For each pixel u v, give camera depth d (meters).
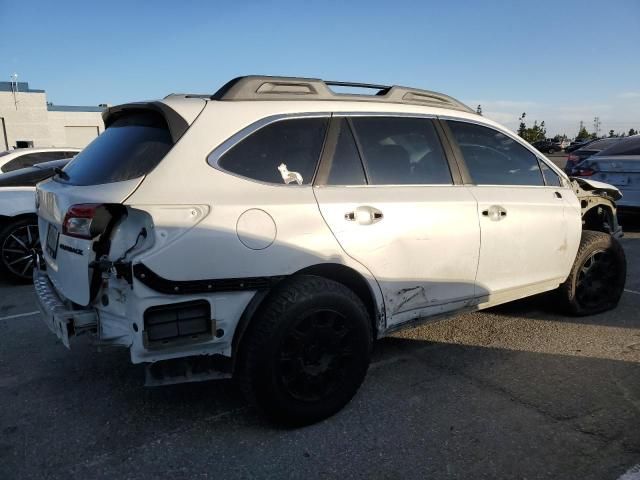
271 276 2.76
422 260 3.32
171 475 2.56
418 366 3.74
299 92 3.21
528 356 3.89
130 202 2.53
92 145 3.32
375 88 3.69
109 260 2.63
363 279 3.10
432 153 3.58
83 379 3.59
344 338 2.98
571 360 3.81
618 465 2.59
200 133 2.79
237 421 3.03
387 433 2.89
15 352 4.07
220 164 2.78
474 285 3.64
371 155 3.29
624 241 8.32
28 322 4.77
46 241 3.39
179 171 2.67
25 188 6.18
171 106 2.84
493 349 4.03
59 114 37.31
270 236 2.75
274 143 2.97
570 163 12.82
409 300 3.33
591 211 5.02
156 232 2.51
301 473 2.57
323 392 2.96
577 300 4.59
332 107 3.23
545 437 2.83
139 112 3.13
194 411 3.15
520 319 4.66
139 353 2.55
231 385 3.47
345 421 3.02
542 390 3.37
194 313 2.63
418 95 3.72
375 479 2.52
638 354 3.91
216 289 2.64
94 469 2.61
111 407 3.21
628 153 8.80
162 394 3.36
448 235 3.41
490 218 3.66
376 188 3.23
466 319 4.70
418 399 3.26
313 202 2.93
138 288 2.49
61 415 3.12
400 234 3.20
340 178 3.12
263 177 2.88
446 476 2.53
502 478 2.51
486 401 3.23
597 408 3.13
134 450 2.76
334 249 2.95
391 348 4.06
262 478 2.54
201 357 2.82
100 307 2.76
